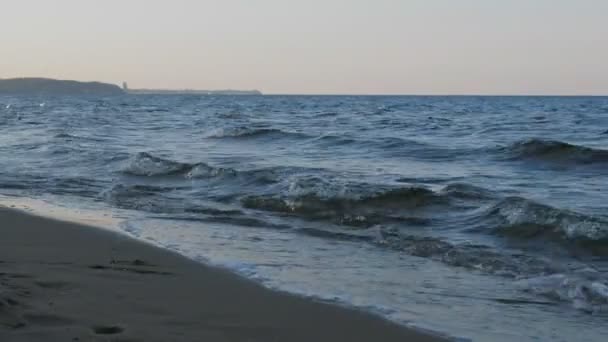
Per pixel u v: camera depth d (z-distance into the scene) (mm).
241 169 14273
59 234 7633
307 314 4844
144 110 65062
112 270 5852
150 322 4379
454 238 8016
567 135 26094
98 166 15562
